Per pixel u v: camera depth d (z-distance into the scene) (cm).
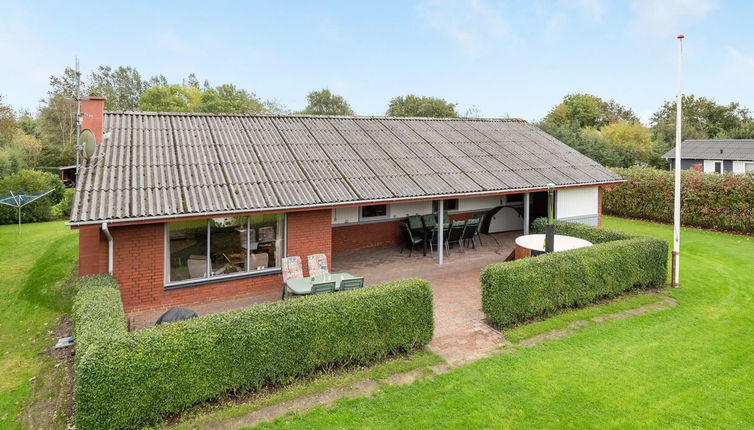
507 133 1900
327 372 688
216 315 622
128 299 947
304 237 1117
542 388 642
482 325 886
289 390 639
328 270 1138
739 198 1883
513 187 1349
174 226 985
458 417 573
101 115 1130
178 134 1255
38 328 947
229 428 552
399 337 738
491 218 1830
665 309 969
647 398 616
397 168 1331
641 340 805
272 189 1059
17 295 1191
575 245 1145
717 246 1642
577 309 963
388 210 1627
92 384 514
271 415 580
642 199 2331
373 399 615
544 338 823
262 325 623
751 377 674
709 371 692
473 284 1169
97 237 1009
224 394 607
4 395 670
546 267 910
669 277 1222
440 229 1330
